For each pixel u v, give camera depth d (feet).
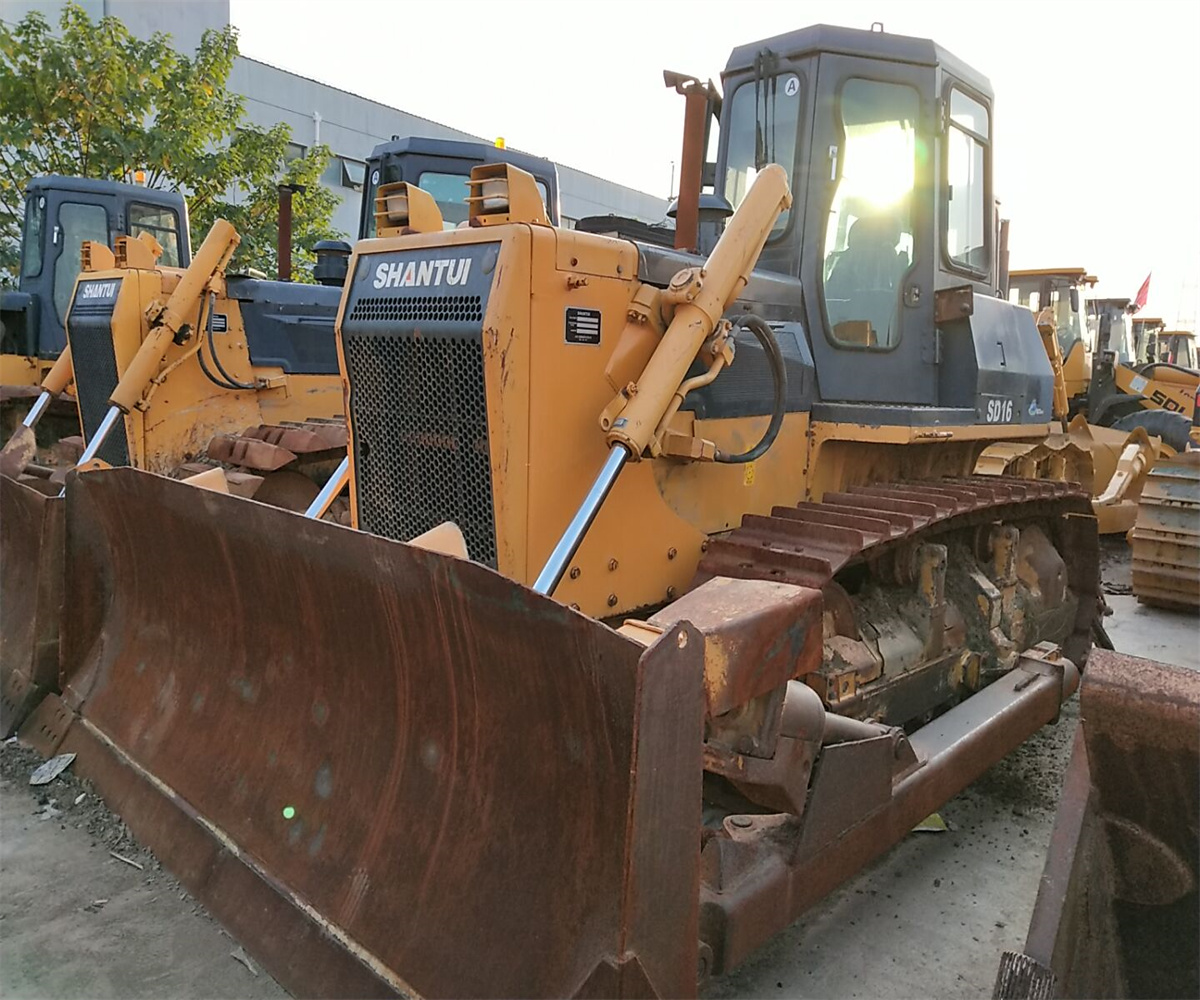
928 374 13.55
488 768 6.85
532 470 8.86
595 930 5.86
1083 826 6.07
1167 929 6.36
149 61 38.01
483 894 6.54
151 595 10.52
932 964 8.64
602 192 82.89
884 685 11.25
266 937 7.59
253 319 20.65
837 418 12.17
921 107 12.80
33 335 27.32
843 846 8.23
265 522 7.95
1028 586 14.99
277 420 20.99
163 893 8.97
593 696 5.88
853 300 12.94
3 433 26.89
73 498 11.04
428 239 9.34
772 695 7.34
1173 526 20.98
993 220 15.11
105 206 27.63
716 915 7.16
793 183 12.58
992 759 10.84
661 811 5.68
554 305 8.87
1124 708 5.85
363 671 7.91
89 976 7.94
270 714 8.78
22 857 9.41
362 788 7.71
